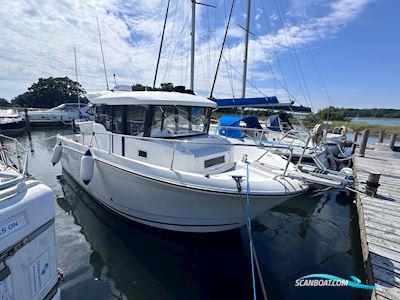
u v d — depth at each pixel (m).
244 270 3.75
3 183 1.86
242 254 4.12
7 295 1.71
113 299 3.09
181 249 4.11
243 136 7.51
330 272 3.83
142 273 3.57
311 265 4.00
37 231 1.96
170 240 4.25
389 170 8.24
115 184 4.37
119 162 4.09
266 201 3.63
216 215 3.77
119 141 4.59
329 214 6.19
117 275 3.51
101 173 4.59
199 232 4.02
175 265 3.76
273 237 4.86
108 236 4.43
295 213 6.19
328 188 3.86
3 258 1.66
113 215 5.05
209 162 4.07
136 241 4.29
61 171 8.61
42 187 2.11
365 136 10.71
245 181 3.49
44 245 2.05
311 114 10.08
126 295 3.17
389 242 3.71
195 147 4.18
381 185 6.61
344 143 13.00
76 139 6.50
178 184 3.42
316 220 5.80
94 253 3.96
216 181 3.41
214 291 3.34
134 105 4.25
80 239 4.34
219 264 3.83
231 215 3.79
